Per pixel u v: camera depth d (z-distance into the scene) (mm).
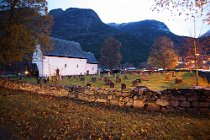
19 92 15195
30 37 21422
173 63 49688
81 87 12062
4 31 19922
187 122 6996
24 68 48969
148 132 6145
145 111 8953
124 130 6359
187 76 34469
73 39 176875
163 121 7227
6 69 44750
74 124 7078
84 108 9766
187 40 39469
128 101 9805
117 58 73250
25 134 6652
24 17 21094
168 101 8703
